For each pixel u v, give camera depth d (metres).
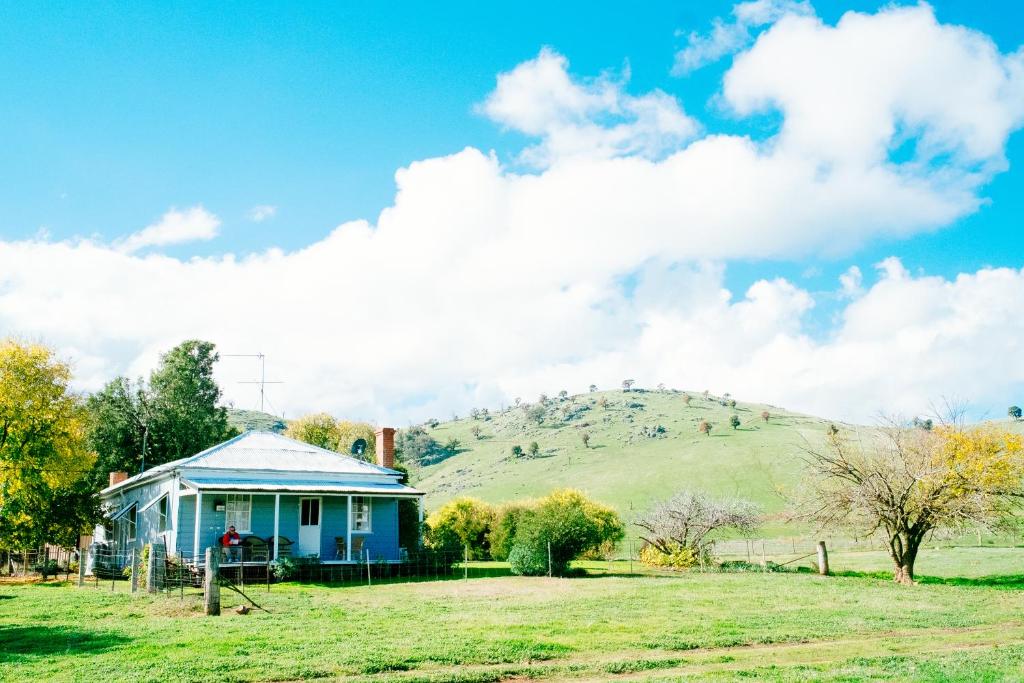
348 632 16.12
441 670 12.98
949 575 32.50
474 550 47.81
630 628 16.84
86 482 42.22
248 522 31.81
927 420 29.81
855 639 16.16
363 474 35.69
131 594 22.27
